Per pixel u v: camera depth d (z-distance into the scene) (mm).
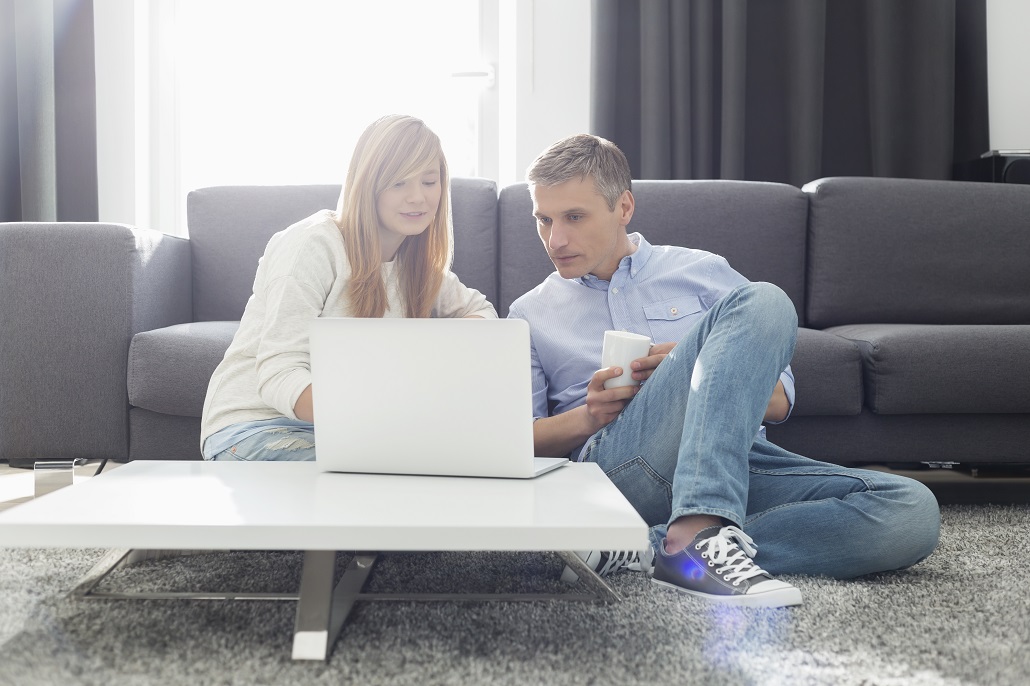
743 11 3023
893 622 1127
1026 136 3150
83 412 1981
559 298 1674
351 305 1490
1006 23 3141
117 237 1995
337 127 3336
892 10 3037
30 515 922
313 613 999
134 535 890
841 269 2410
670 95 3043
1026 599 1241
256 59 3336
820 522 1333
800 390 1975
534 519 903
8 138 3012
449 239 1686
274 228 2430
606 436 1404
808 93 3008
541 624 1112
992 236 2453
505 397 1111
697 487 1170
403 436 1138
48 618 1126
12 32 3010
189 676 929
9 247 1978
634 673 949
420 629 1092
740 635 1068
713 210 2377
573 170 1532
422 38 3326
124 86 3195
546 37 3215
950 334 2006
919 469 2172
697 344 1303
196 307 2428
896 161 3049
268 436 1371
